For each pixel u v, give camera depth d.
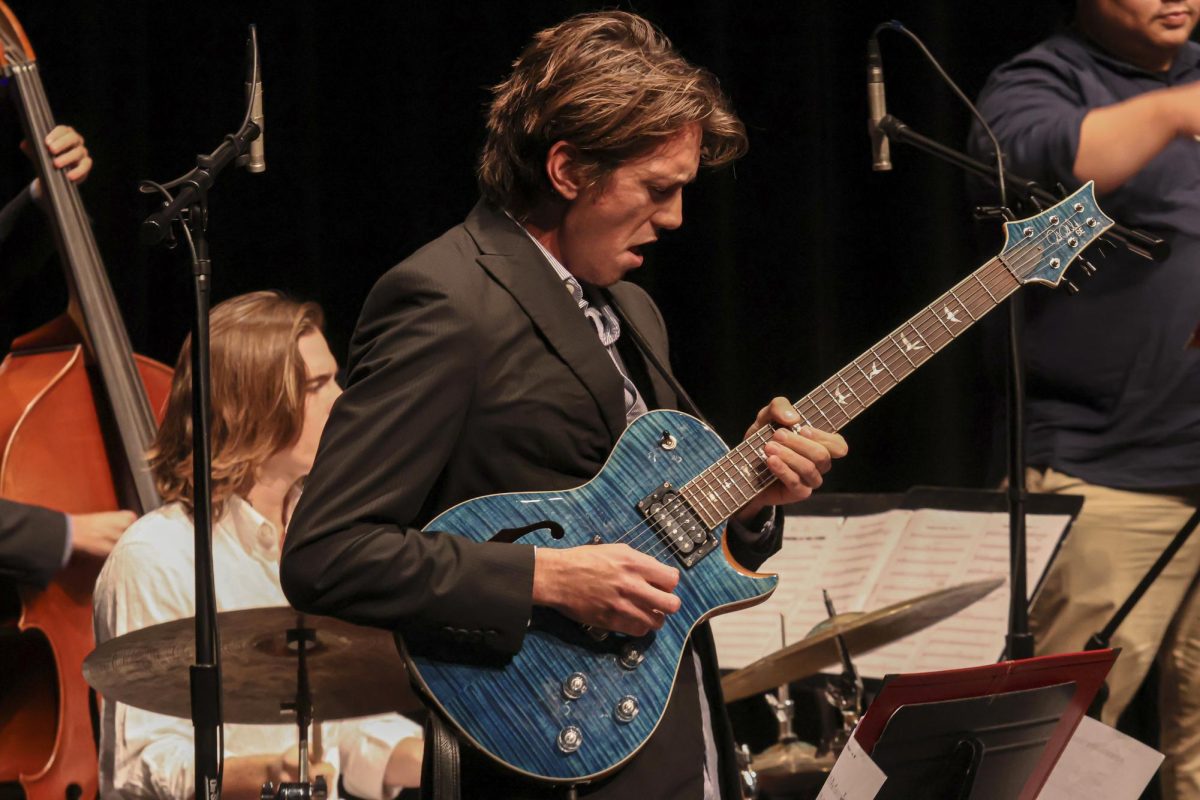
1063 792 7.77
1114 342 11.15
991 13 14.91
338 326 15.04
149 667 7.48
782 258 15.51
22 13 13.98
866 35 15.29
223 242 14.55
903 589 10.56
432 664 6.16
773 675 10.13
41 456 10.66
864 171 15.41
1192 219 11.01
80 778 10.21
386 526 5.99
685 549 6.61
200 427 6.43
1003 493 10.65
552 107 6.50
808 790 10.69
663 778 6.38
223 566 9.08
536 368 6.35
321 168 15.02
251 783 8.88
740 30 15.45
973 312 7.57
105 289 11.16
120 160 14.16
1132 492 11.16
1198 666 11.45
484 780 6.33
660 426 6.76
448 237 6.60
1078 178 11.05
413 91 14.96
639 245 6.69
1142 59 11.62
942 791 7.07
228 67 14.50
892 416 15.41
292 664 7.88
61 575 10.23
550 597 6.13
